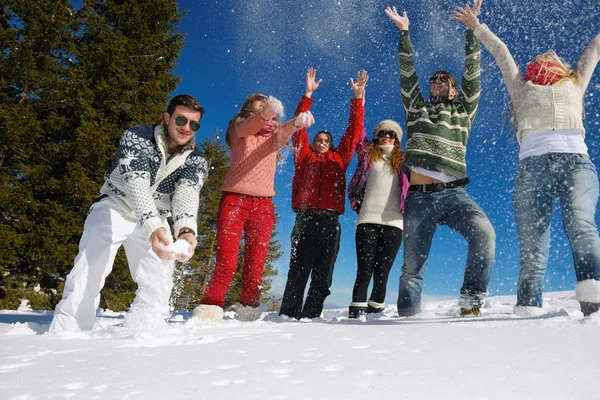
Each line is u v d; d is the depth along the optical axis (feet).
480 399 2.57
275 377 3.14
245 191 9.07
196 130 6.98
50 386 3.01
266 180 9.28
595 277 6.75
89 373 3.39
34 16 36.73
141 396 2.72
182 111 6.83
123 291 37.60
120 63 37.78
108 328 6.35
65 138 38.47
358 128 10.64
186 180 6.97
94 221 7.06
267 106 8.68
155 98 39.93
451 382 2.92
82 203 34.30
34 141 35.04
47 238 32.78
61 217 34.12
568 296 12.94
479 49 9.67
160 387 2.92
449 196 9.11
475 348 4.09
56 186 34.42
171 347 4.71
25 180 36.17
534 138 7.76
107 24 40.11
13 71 35.50
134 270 7.28
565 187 7.34
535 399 2.56
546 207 7.68
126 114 38.24
